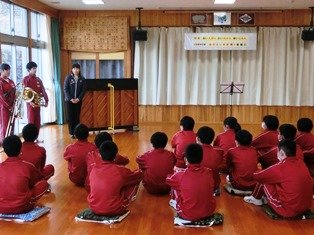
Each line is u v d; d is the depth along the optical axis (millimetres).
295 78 9359
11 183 3408
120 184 3432
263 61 9375
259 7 9008
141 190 4355
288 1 8250
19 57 7918
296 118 9461
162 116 9719
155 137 4125
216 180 4051
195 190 3301
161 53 9484
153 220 3498
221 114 9617
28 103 6582
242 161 4082
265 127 4652
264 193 3746
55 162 5555
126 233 3223
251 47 9188
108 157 3475
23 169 3455
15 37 7570
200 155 3342
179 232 3236
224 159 4297
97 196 3436
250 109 9531
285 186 3379
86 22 9516
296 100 9391
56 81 9297
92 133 7887
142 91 9680
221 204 3895
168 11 9375
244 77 9453
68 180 4707
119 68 9773
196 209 3316
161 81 9562
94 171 3496
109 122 7934
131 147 6617
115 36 9531
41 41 8844
